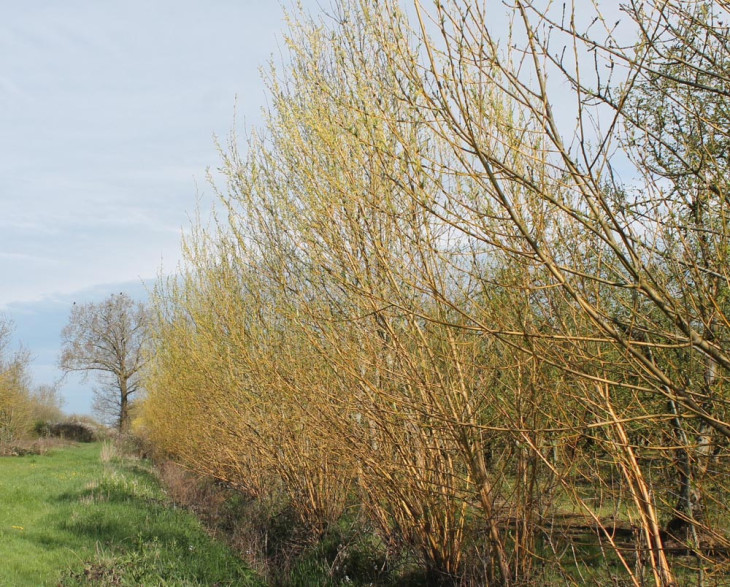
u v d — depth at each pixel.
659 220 3.12
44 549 9.09
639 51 2.91
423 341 4.93
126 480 15.87
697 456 3.76
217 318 10.67
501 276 4.45
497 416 4.86
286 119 6.48
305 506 9.26
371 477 6.38
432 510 5.80
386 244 5.16
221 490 15.39
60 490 15.09
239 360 9.59
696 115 3.28
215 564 8.49
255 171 7.67
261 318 8.68
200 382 13.03
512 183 4.20
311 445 8.71
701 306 2.94
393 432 5.66
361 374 5.71
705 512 3.72
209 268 11.41
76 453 32.84
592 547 5.69
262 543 9.63
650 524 3.81
